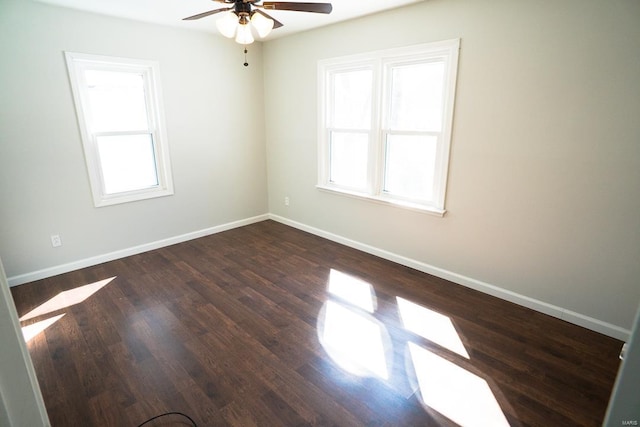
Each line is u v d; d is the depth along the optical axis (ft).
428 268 11.41
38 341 8.05
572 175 8.09
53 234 11.16
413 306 9.51
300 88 14.20
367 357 7.56
